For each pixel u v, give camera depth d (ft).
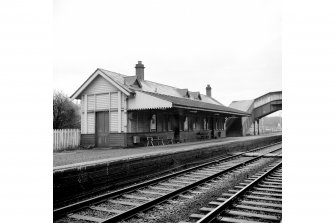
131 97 63.10
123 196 25.99
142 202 24.56
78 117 89.20
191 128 85.71
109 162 31.83
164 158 41.68
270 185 29.71
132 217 20.17
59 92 84.43
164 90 85.35
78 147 65.92
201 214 20.70
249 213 19.92
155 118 71.31
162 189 29.04
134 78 70.54
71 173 26.96
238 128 126.72
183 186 29.76
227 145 63.57
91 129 67.46
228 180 33.01
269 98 133.08
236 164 44.21
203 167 43.27
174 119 78.38
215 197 25.45
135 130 64.85
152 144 64.18
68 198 26.40
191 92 106.22
